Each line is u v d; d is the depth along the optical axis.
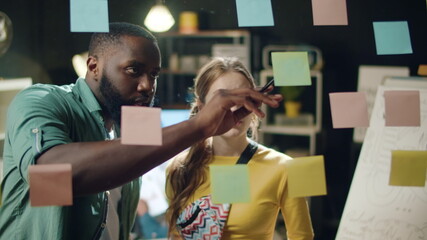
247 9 1.20
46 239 1.29
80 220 1.33
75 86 1.39
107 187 1.04
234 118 1.14
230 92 1.09
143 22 3.34
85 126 1.35
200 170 1.55
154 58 1.35
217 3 4.13
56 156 1.04
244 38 4.18
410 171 1.28
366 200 1.97
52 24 4.20
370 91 3.51
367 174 2.01
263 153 1.57
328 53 4.02
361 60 3.99
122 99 1.35
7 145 1.31
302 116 3.92
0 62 4.07
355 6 3.81
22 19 4.13
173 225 1.55
